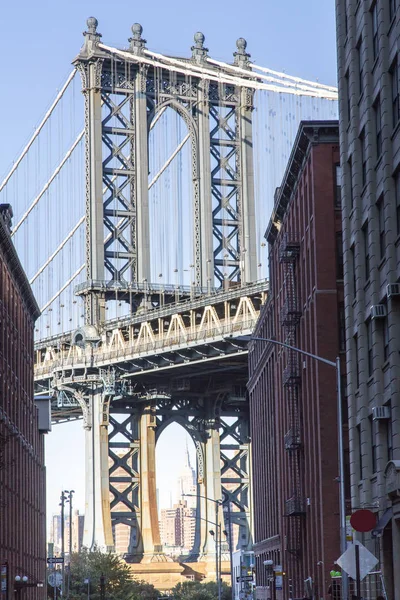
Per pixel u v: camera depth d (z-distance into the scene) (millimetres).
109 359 183625
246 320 162125
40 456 147125
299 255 94312
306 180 89250
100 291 177875
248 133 189375
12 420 109750
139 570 193625
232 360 177500
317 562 84562
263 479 138000
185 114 187250
